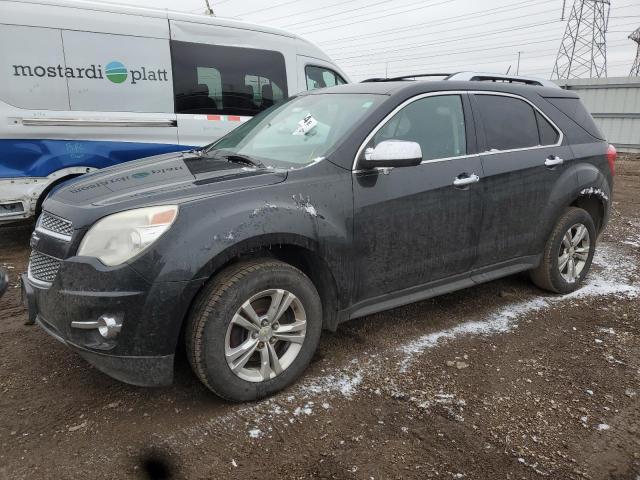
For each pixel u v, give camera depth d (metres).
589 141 4.60
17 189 5.33
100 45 5.59
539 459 2.49
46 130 5.37
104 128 5.71
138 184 2.90
